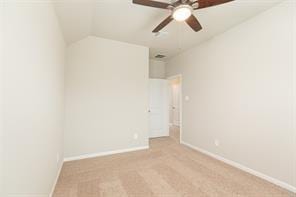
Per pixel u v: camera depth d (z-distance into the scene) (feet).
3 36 2.69
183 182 7.54
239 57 9.07
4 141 2.73
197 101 12.49
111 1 7.07
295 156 6.61
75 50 10.52
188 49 13.60
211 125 11.10
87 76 10.84
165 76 17.60
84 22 8.58
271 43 7.49
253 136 8.30
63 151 9.91
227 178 7.89
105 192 6.74
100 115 11.21
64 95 10.04
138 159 10.47
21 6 3.42
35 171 4.39
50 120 6.15
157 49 13.69
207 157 10.85
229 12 7.92
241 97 8.95
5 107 2.77
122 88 12.01
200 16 8.27
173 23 9.13
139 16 8.41
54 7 6.46
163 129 17.33
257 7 7.50
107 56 11.49
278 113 7.22
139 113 12.69
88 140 10.82
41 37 4.84
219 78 10.46
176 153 11.69
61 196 6.45
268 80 7.61
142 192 6.74
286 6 6.91
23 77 3.54
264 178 7.75
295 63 6.63
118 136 11.83
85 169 8.93
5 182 2.76
